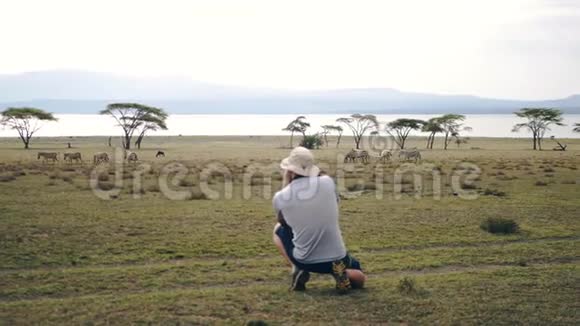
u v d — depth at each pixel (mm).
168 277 10469
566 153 89062
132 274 10688
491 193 26625
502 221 15789
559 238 14961
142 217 18625
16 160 62312
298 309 8422
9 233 15250
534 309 8484
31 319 7973
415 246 13820
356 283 9492
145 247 13477
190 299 8906
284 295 9148
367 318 8070
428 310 8414
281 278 10430
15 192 26719
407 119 126125
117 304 8648
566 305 8688
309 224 8930
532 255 12562
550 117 135000
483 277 10422
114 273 10750
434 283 9953
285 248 9328
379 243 14117
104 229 16109
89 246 13547
